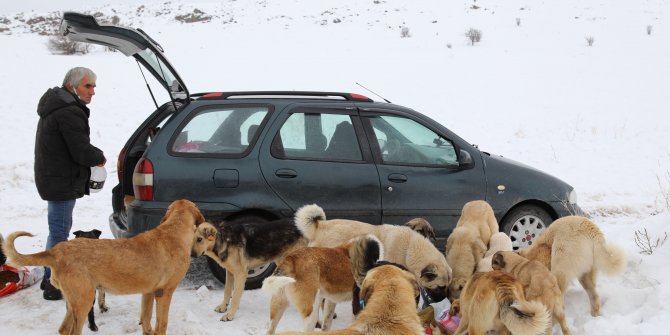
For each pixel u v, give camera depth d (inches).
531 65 1065.5
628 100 825.5
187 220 216.1
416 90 893.2
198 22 1669.5
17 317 228.8
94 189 256.5
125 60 1016.2
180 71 978.1
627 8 1593.3
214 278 277.7
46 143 241.1
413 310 142.6
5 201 436.1
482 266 230.5
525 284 199.3
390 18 1649.9
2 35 1321.4
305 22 1617.9
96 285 193.6
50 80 823.7
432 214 272.5
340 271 214.1
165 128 259.0
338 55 1170.6
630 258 232.5
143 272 198.4
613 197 445.7
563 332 196.5
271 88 877.8
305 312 205.9
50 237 249.4
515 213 283.4
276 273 203.2
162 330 206.1
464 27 1508.4
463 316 194.2
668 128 685.9
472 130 698.2
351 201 265.1
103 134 639.1
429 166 275.6
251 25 1578.5
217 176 255.1
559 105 807.1
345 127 272.5
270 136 263.4
